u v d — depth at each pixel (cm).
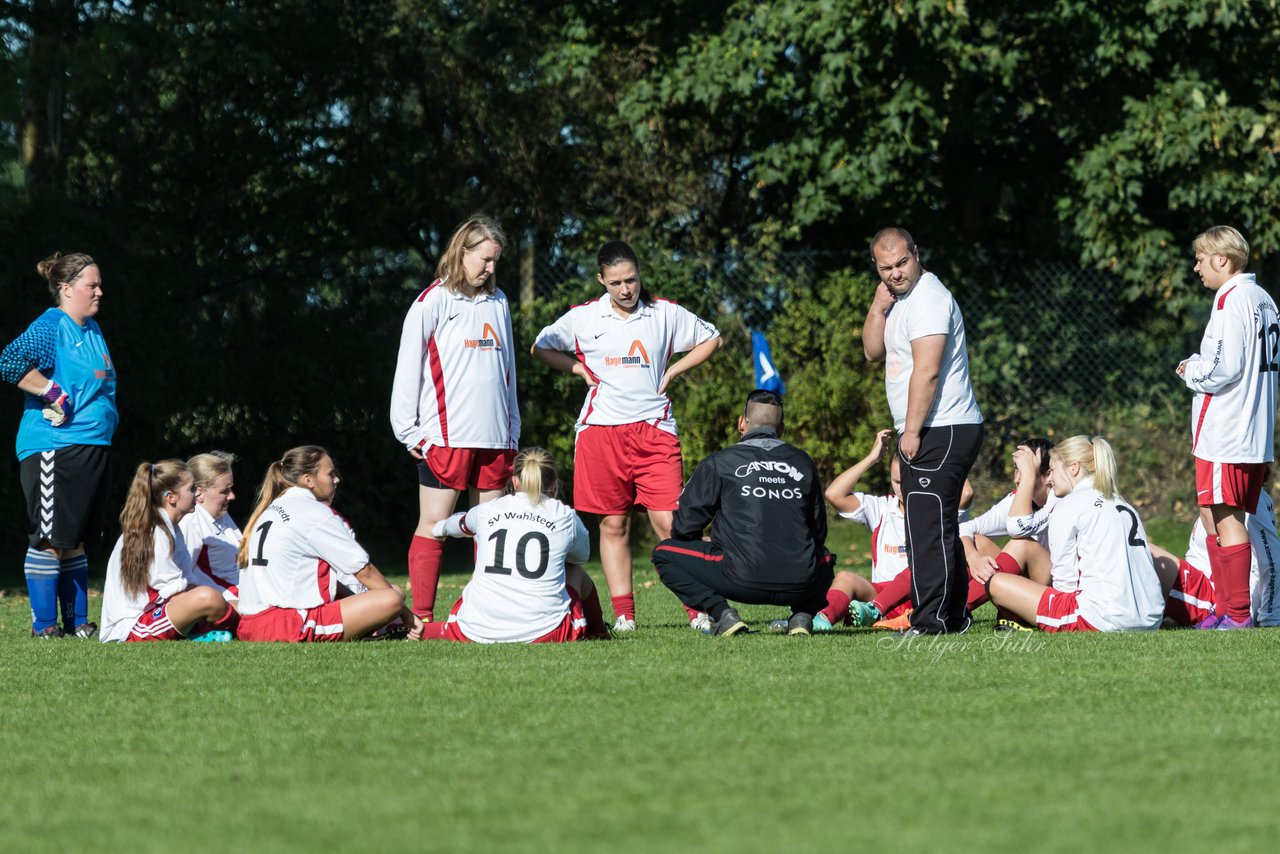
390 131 6269
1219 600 2583
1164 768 1272
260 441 5241
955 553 2338
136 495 2459
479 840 1047
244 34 5784
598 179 6719
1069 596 2455
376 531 5300
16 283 4650
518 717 1547
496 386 2761
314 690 1744
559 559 2356
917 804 1145
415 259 6316
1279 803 1148
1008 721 1498
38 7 4988
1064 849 1012
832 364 4978
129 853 1032
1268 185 5362
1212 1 5081
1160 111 5284
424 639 2367
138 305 4984
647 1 5803
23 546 4956
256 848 1038
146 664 2005
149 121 5828
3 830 1105
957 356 2320
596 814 1122
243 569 2417
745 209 6488
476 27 6397
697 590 2388
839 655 2022
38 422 2745
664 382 2845
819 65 5322
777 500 2375
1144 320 5369
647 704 1616
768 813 1119
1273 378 2581
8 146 4916
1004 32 5444
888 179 5369
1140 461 5222
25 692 1766
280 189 5953
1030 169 5747
